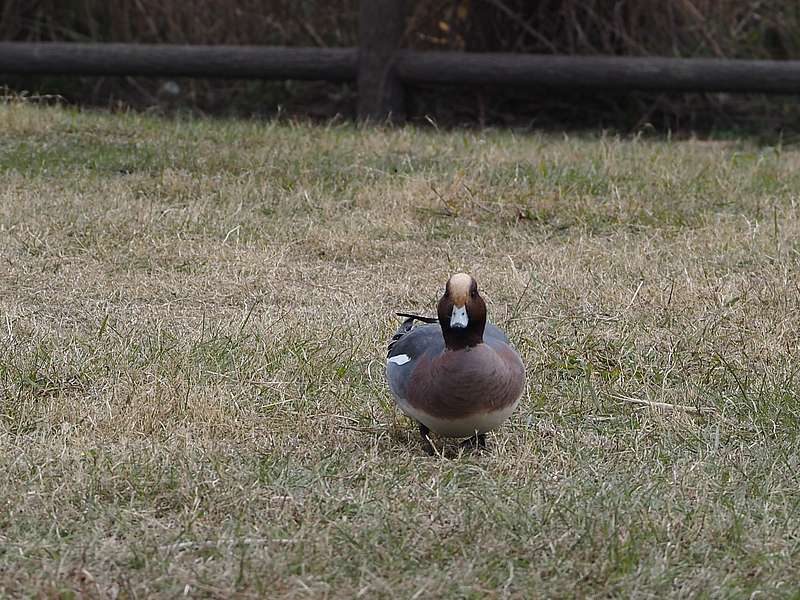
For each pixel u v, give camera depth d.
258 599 6.38
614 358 10.09
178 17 22.50
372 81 20.88
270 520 7.23
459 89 22.62
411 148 17.28
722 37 22.02
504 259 12.78
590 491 7.66
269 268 12.26
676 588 6.61
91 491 7.45
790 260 12.41
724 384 9.66
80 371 9.37
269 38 22.70
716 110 22.59
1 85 23.17
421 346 8.07
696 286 11.63
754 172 16.22
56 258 12.29
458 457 8.15
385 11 20.67
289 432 8.55
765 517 7.34
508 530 7.13
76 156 16.00
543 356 10.07
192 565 6.67
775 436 8.68
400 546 6.92
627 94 22.45
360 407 9.04
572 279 11.94
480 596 6.45
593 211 14.22
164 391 8.91
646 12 21.77
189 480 7.61
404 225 13.69
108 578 6.55
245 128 18.52
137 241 12.80
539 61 20.61
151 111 22.09
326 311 11.12
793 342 10.46
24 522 7.12
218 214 13.84
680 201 14.74
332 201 14.44
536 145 17.88
